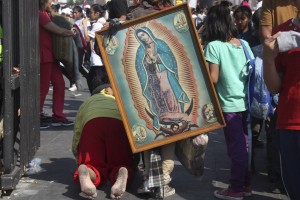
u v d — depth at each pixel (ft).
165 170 16.44
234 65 16.29
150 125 15.72
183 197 16.90
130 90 15.65
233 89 16.28
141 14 16.49
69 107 33.09
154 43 15.66
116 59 15.58
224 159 21.63
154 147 15.70
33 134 18.90
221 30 16.34
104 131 17.11
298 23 12.23
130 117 15.66
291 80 12.07
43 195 16.96
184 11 15.64
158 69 15.70
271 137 17.89
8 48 15.90
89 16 37.88
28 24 17.70
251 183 18.57
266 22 16.71
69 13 55.52
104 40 15.49
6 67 15.97
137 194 16.88
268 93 16.47
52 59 25.73
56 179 18.49
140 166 19.60
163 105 15.75
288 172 12.42
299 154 12.08
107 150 17.16
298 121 11.96
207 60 16.26
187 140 16.19
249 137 16.78
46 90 26.21
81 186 15.80
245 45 16.65
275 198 17.10
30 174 18.93
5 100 16.19
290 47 11.68
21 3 16.49
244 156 16.53
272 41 11.85
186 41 15.69
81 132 17.65
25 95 17.20
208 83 15.71
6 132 16.39
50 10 26.12
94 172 16.57
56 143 23.50
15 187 17.16
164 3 16.84
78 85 28.99
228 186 17.40
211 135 26.13
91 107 17.78
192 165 16.51
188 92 15.76
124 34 15.56
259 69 16.38
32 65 18.56
